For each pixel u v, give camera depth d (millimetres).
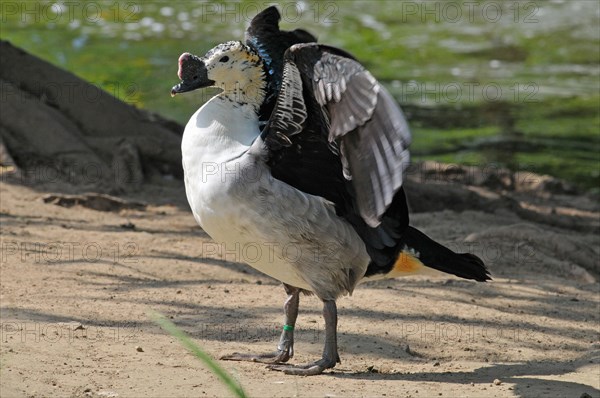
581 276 14469
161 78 27141
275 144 9531
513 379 9836
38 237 13883
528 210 18516
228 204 9516
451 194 18484
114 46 30250
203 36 31859
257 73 10164
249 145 9773
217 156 9703
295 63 9000
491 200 18578
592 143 24344
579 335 11633
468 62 30594
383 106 8344
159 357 9844
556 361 10695
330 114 8961
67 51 29453
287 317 10172
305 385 9336
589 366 10422
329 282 9867
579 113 26344
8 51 18531
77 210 15734
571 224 18344
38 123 17500
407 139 8148
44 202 15750
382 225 9844
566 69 30188
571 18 35062
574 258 15117
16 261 12656
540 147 24031
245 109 10102
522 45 32344
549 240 15273
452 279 13812
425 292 13031
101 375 9133
